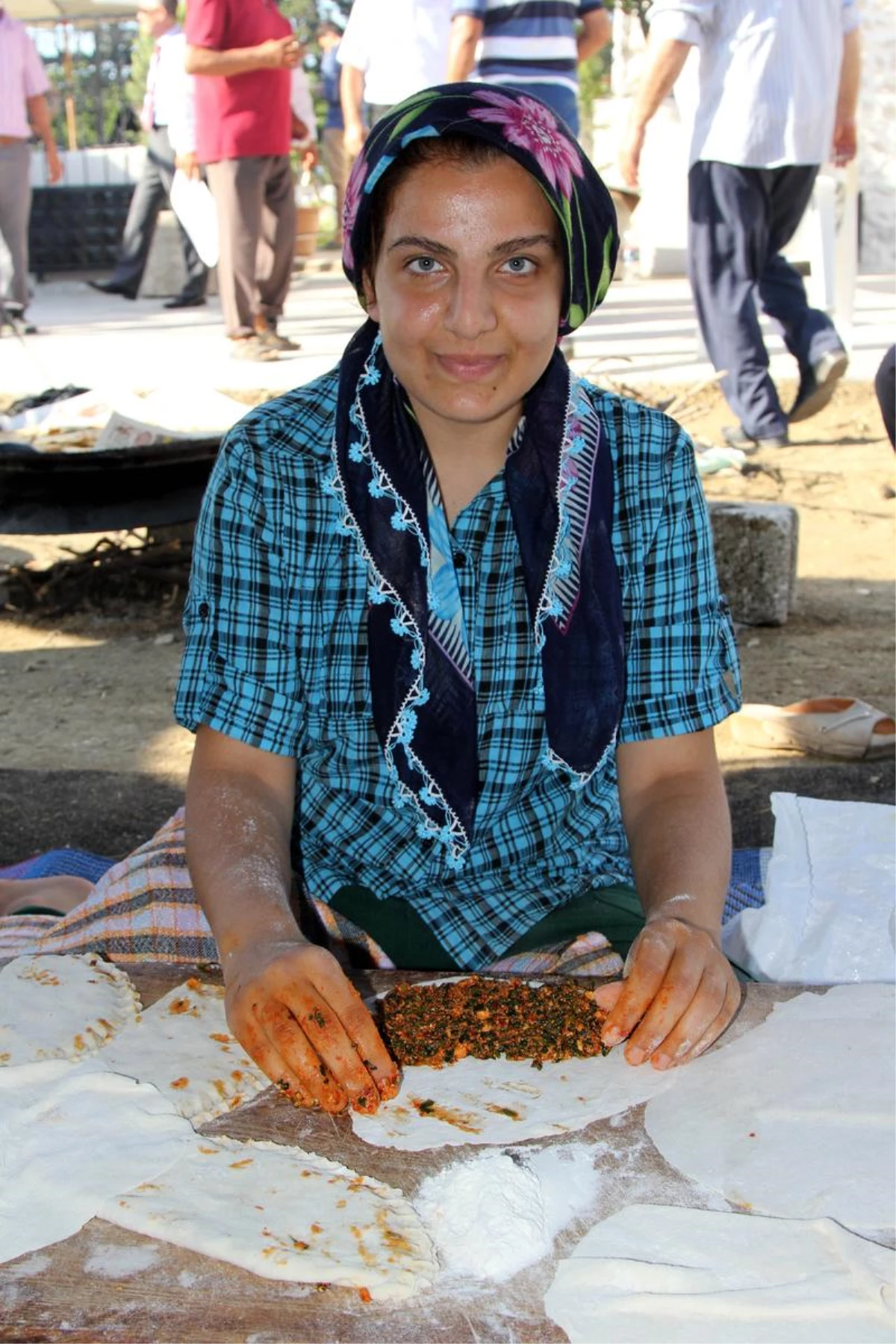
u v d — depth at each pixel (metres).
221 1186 1.25
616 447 1.77
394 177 1.53
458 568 1.69
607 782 1.90
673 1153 1.31
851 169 7.57
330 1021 1.39
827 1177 1.27
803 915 1.90
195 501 4.59
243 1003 1.43
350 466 1.69
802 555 5.49
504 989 1.55
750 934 1.91
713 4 5.76
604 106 12.11
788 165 6.03
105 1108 1.37
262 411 1.77
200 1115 1.37
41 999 1.56
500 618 1.70
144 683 4.44
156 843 1.96
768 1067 1.43
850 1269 1.15
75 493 4.44
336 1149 1.32
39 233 14.25
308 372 7.68
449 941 1.79
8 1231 1.20
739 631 4.74
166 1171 1.28
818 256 7.56
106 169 14.30
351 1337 1.09
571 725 1.71
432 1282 1.15
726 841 1.74
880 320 9.09
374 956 1.81
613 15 12.53
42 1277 1.15
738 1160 1.30
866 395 7.33
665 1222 1.21
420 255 1.52
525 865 1.84
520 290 1.54
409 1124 1.36
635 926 1.82
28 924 2.18
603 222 1.57
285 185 7.93
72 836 3.36
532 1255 1.17
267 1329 1.09
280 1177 1.27
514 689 1.71
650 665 1.80
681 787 1.80
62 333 9.80
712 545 1.84
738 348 6.44
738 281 6.32
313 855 1.85
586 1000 1.53
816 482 6.24
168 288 12.50
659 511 1.78
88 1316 1.11
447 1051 1.47
